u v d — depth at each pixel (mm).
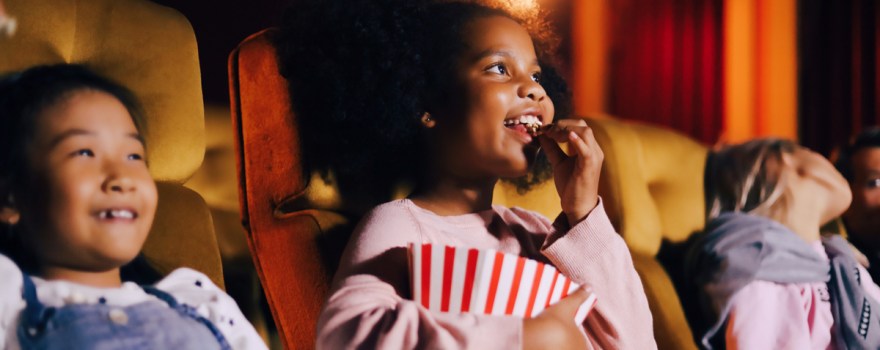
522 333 866
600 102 3980
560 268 1022
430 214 1048
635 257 1533
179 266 969
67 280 766
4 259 732
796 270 1506
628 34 3984
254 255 1084
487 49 1068
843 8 3648
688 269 1580
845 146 1913
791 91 3797
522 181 1318
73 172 743
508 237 1078
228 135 1432
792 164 1652
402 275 968
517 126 1057
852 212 1860
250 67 1096
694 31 3953
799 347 1433
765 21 3844
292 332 1058
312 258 1075
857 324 1504
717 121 3918
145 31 1047
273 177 1093
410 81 1093
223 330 843
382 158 1146
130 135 786
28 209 745
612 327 1013
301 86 1116
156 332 759
